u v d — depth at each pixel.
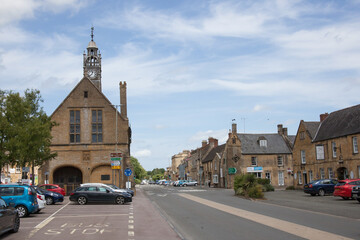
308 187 36.62
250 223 16.20
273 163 69.12
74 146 47.22
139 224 16.69
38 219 18.89
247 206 25.30
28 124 31.22
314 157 49.31
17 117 31.06
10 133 29.62
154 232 14.19
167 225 16.17
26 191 19.48
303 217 18.14
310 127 51.69
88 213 22.16
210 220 17.77
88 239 12.71
